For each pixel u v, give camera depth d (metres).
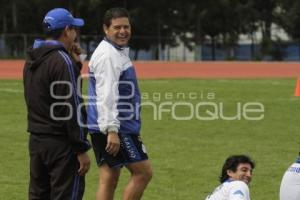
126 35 19.89
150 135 38.50
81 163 17.31
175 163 30.88
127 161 20.05
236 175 18.00
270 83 75.44
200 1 167.88
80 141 17.09
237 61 153.50
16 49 154.00
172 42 166.25
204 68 110.81
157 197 25.11
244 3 172.00
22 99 56.19
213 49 168.75
